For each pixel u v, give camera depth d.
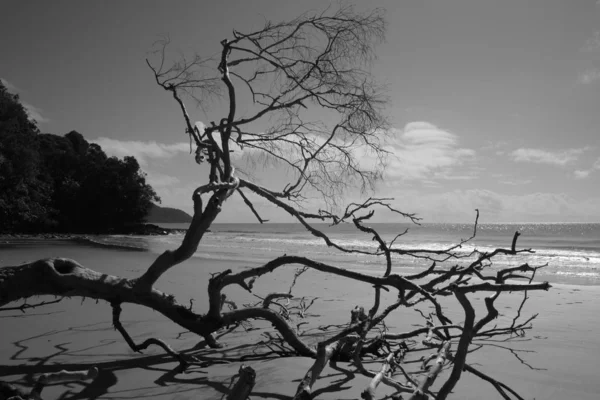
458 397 3.37
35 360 4.17
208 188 4.23
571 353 4.60
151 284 4.23
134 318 6.06
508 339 5.27
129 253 20.91
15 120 42.94
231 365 4.07
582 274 14.15
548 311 7.18
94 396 3.26
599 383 3.69
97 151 73.81
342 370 3.91
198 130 5.07
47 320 5.92
